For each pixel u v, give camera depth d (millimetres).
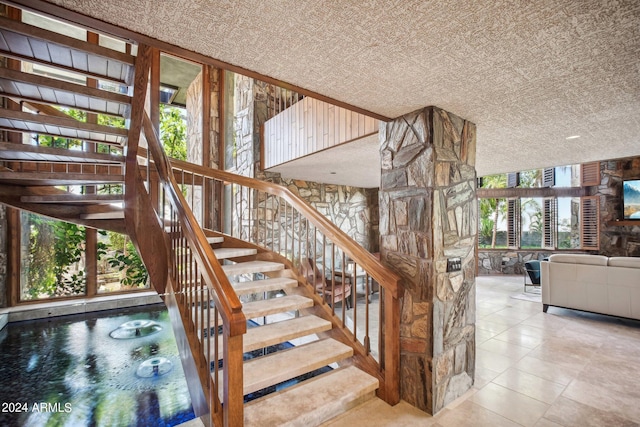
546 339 3326
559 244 7309
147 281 5953
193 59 1442
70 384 2941
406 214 2203
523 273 7496
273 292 5180
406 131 2215
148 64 1583
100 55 1474
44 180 2262
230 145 5969
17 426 2352
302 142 3822
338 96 1899
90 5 1041
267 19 1138
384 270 2145
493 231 7812
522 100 1971
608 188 6746
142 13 1095
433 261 2035
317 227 2752
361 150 3449
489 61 1476
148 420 2441
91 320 4812
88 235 5469
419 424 1902
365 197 6828
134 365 3314
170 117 7203
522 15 1120
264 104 5234
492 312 4367
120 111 1979
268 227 5156
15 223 4918
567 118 2344
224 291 1596
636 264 3646
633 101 2000
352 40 1288
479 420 1943
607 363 2738
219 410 1688
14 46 1408
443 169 2127
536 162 4219
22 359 3443
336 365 3131
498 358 2852
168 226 3143
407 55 1412
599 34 1249
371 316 4328
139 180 2551
